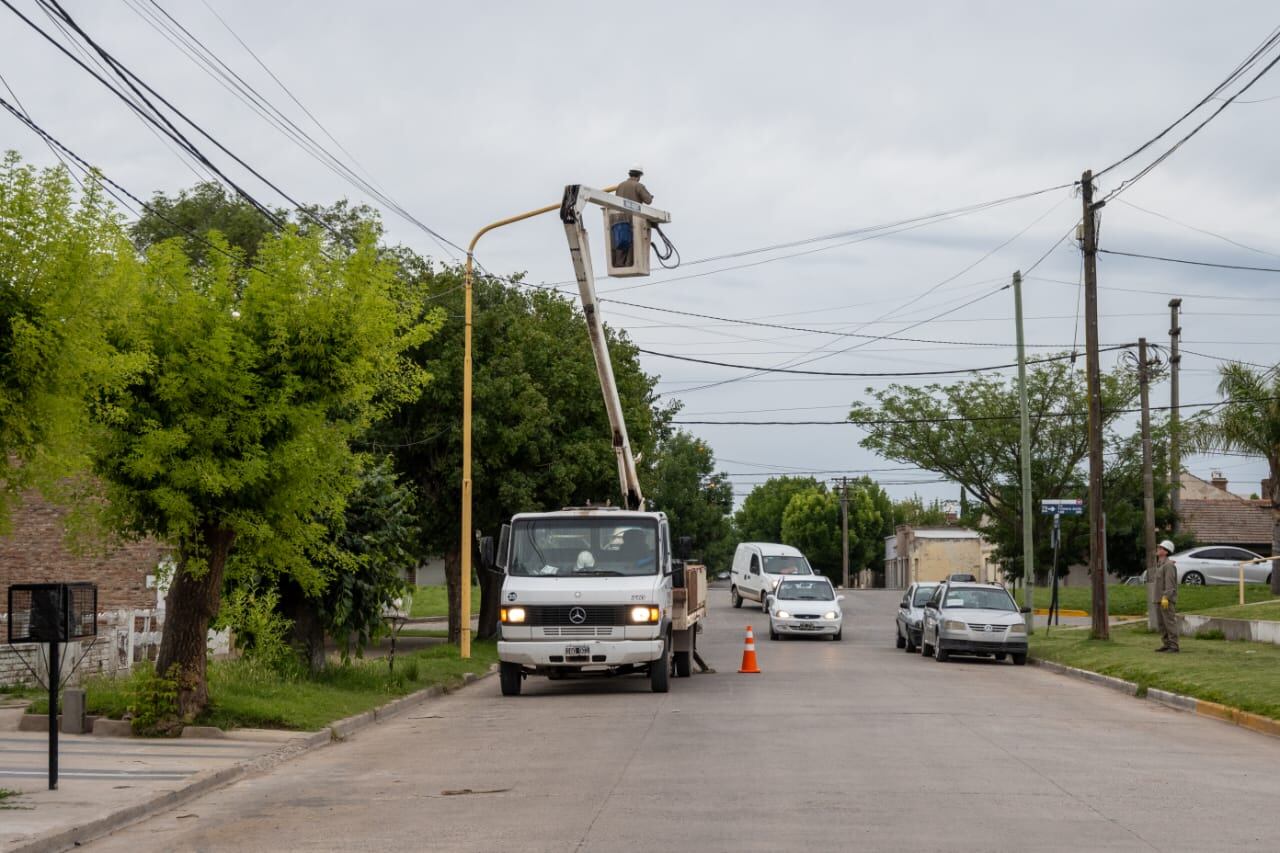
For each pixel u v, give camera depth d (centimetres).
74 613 1387
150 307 1730
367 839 1113
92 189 1275
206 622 1898
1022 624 3453
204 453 1752
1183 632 3903
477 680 3047
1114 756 1612
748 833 1100
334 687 2367
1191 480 8838
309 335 1786
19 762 1566
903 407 6494
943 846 1044
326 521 2227
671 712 2134
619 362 4231
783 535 12688
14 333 1168
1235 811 1216
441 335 3931
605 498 4166
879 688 2600
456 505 4019
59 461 1258
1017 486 6456
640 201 2558
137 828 1216
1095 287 3731
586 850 1041
